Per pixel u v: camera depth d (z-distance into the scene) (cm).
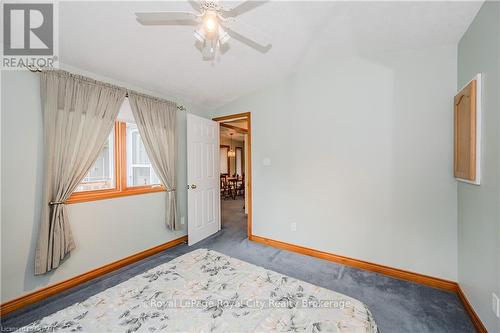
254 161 337
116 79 250
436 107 206
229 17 145
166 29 180
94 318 100
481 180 152
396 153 226
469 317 168
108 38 184
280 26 188
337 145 262
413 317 169
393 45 215
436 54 206
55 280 202
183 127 338
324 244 274
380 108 234
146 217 283
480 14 154
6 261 176
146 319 99
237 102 353
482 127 151
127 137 282
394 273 228
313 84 277
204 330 92
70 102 205
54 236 194
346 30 194
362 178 246
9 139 178
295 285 126
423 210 214
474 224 164
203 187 348
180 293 118
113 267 245
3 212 175
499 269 131
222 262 157
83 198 220
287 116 301
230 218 479
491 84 139
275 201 316
